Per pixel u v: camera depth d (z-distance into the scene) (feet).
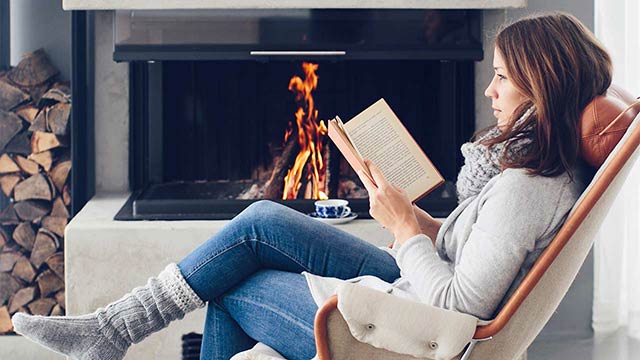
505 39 6.77
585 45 6.62
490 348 6.51
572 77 6.51
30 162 12.53
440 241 7.25
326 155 12.62
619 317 13.12
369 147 7.44
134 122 12.93
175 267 7.77
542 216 6.36
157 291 7.71
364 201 11.62
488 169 7.21
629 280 12.99
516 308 6.24
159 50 11.60
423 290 6.64
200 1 11.44
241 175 13.07
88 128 12.71
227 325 7.84
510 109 6.86
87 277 10.90
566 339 12.63
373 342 6.33
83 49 12.54
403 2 11.44
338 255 7.84
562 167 6.48
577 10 12.77
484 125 12.81
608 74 6.68
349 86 12.89
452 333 6.24
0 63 12.97
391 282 7.93
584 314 13.08
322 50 11.61
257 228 7.66
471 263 6.38
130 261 10.88
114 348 7.72
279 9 11.55
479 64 12.73
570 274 6.63
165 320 7.73
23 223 12.60
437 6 11.44
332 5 11.42
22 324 7.66
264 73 12.89
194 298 7.66
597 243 12.89
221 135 13.00
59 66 13.05
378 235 11.03
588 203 6.22
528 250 6.32
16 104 12.50
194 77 12.87
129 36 11.60
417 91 12.90
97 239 10.85
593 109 6.49
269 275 7.61
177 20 11.57
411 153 7.46
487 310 6.40
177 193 12.25
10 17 12.98
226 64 12.87
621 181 6.40
